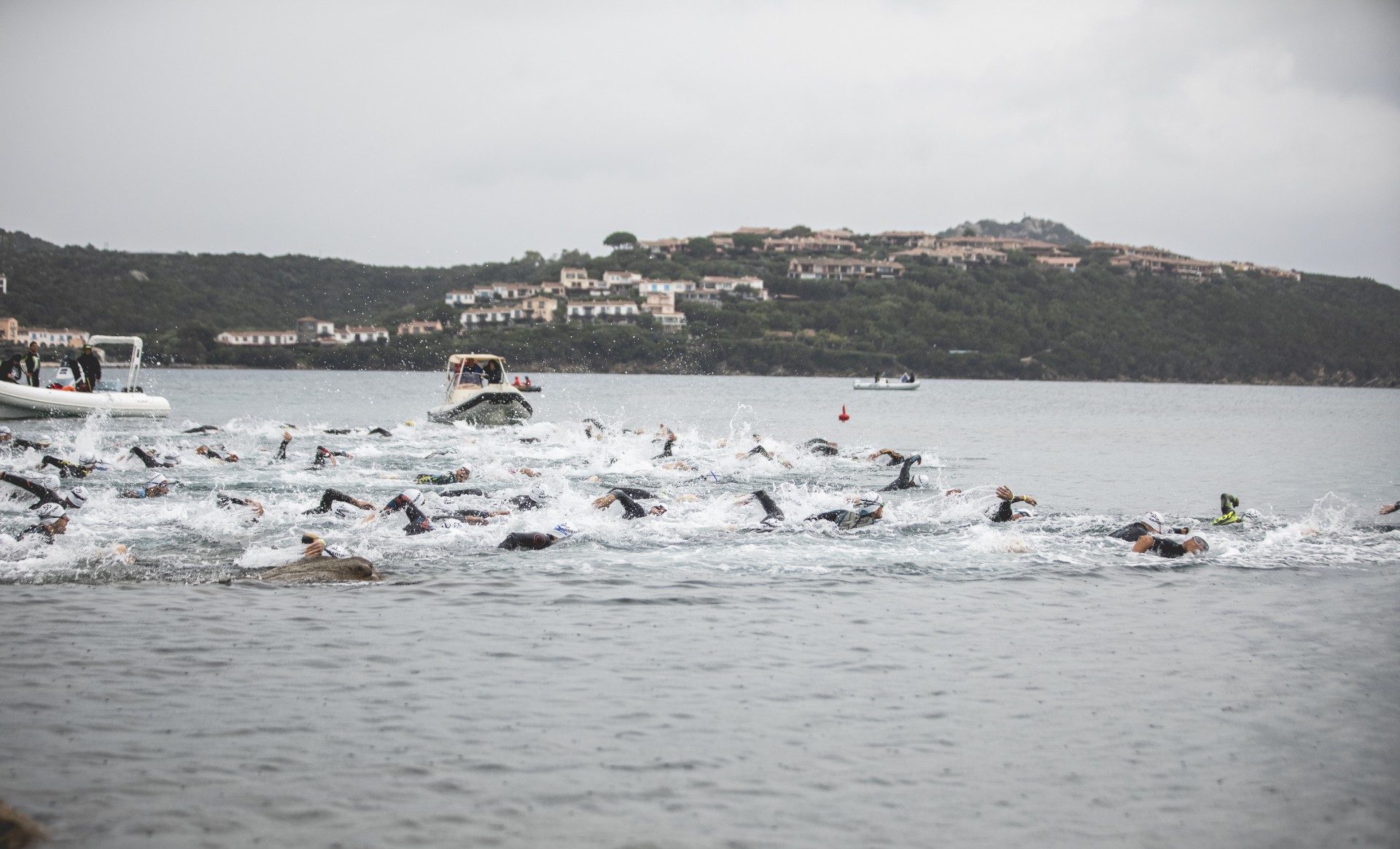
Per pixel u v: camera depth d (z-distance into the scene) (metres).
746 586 13.63
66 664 9.98
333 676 9.80
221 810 7.14
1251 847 6.88
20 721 8.58
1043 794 7.57
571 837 6.87
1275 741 8.55
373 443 34.25
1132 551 16.14
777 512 18.42
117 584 13.19
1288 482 28.28
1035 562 15.26
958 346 183.50
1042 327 190.38
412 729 8.55
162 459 25.52
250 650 10.54
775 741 8.44
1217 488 26.59
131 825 6.91
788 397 93.75
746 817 7.17
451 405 43.28
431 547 15.90
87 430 35.81
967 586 13.71
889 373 172.00
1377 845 6.91
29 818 6.84
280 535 16.58
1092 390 135.88
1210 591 13.55
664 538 16.81
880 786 7.66
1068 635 11.48
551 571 14.37
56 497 18.16
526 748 8.22
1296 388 183.38
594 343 160.38
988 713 9.11
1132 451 38.44
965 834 6.98
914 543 16.56
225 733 8.41
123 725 8.54
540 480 23.34
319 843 6.73
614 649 10.77
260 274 182.88
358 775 7.70
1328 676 10.14
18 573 13.67
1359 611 12.54
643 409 69.50
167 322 155.50
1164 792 7.63
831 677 9.98
